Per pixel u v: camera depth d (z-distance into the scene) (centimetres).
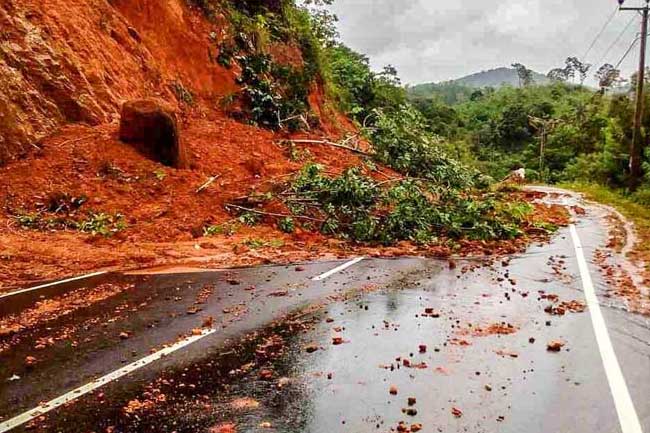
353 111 3350
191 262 921
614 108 3344
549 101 8638
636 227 1432
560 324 621
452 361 517
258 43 2266
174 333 593
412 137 1769
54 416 418
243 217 1206
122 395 451
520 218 1424
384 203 1256
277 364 512
